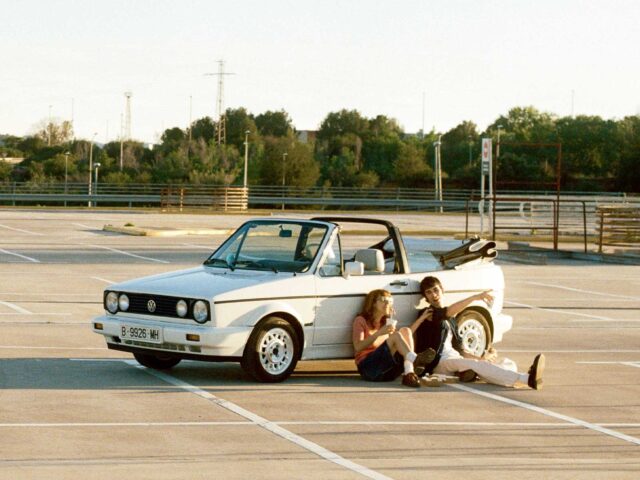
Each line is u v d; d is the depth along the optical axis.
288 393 11.66
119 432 9.43
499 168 116.81
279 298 12.15
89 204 83.69
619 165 114.31
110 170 128.75
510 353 15.70
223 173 117.62
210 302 11.69
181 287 12.09
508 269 32.56
